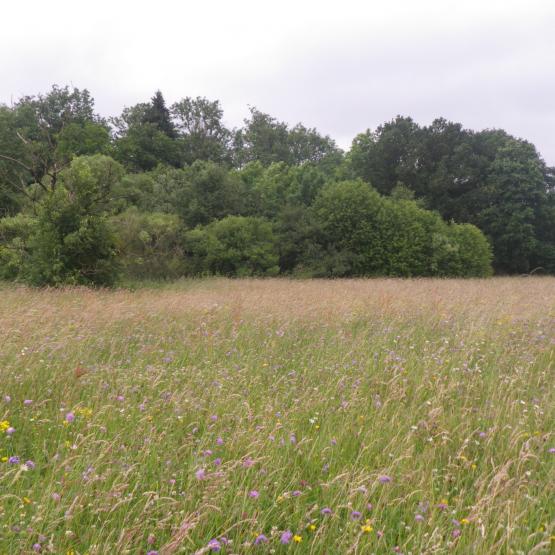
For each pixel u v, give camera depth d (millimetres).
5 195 25109
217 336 7742
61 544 2668
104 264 16969
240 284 20312
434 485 3486
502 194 48312
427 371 5953
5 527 2697
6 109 37688
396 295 13203
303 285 18656
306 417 4641
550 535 2850
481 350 7285
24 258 18375
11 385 4871
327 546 2844
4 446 3766
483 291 15031
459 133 51719
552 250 49406
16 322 7430
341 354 6953
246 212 35781
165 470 3463
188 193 34469
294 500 3275
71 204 16828
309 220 33406
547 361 6719
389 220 33781
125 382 5230
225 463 3422
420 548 2691
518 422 4410
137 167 50500
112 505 3027
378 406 4805
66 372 5344
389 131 50750
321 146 73750
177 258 25984
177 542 2555
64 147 34875
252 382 5539
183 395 4832
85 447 3643
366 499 3152
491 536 2877
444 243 34281
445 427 4383
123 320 8680
